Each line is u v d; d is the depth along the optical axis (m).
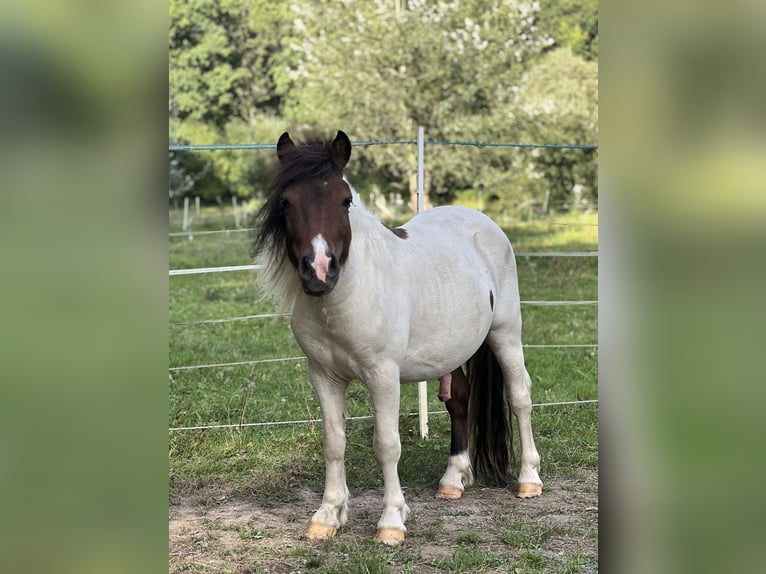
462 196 18.30
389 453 3.92
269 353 7.66
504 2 15.93
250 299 10.58
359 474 4.94
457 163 15.70
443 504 4.53
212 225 17.66
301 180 3.36
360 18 15.58
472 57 15.62
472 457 4.82
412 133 15.51
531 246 14.25
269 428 5.67
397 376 3.87
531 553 3.77
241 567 3.66
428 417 6.05
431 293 4.07
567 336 8.42
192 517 4.31
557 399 6.38
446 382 4.57
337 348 3.78
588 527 4.16
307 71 17.28
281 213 3.46
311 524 4.04
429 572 3.63
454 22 16.08
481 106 16.34
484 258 4.59
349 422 5.89
